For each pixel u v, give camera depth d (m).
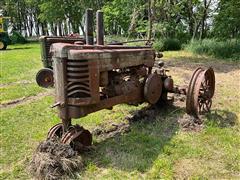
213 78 5.74
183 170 3.80
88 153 4.15
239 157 4.08
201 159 4.07
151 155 4.16
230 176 3.69
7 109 6.48
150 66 5.36
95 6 29.11
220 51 14.63
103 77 4.21
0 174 3.81
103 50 4.23
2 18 26.41
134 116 5.57
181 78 9.34
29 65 13.13
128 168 3.83
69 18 35.31
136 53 4.91
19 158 4.21
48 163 3.60
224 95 7.20
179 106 6.18
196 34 21.00
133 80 5.02
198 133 4.88
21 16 50.31
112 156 4.12
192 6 20.66
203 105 5.68
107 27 24.62
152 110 5.77
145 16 18.94
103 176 3.67
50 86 8.23
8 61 14.85
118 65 4.48
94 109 4.19
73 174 3.65
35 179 3.63
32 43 34.94
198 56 14.98
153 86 5.30
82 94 3.90
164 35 19.77
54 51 3.86
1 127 5.35
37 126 5.41
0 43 24.06
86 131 4.18
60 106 3.92
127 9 18.30
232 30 15.55
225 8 15.86
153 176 3.66
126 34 22.16
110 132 5.01
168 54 15.88
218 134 4.82
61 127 4.22
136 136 4.75
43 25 47.78
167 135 4.83
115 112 5.95
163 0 16.89
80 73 3.82
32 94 7.69
